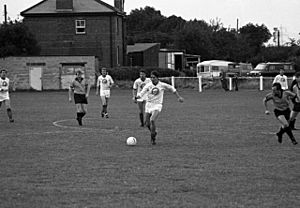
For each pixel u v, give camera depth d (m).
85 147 21.88
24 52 85.44
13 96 65.50
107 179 15.38
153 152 20.41
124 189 14.12
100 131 27.73
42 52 91.00
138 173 16.22
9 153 20.39
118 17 93.50
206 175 15.88
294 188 14.18
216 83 78.50
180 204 12.60
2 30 83.69
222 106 45.81
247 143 22.86
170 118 34.97
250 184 14.66
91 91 75.12
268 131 27.36
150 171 16.53
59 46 91.12
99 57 90.88
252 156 19.33
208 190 13.98
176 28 169.62
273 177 15.57
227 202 12.78
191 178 15.46
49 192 13.88
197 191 13.88
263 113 38.69
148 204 12.60
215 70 105.88
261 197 13.25
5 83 33.12
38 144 22.91
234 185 14.54
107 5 90.81
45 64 81.00
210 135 25.70
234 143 22.86
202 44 133.50
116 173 16.25
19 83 80.88
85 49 91.12
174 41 139.50
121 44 95.75
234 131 27.41
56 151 20.84
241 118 34.78
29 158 19.19
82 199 13.14
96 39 90.88
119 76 82.88
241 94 65.19
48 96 65.19
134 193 13.70
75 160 18.67
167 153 20.12
